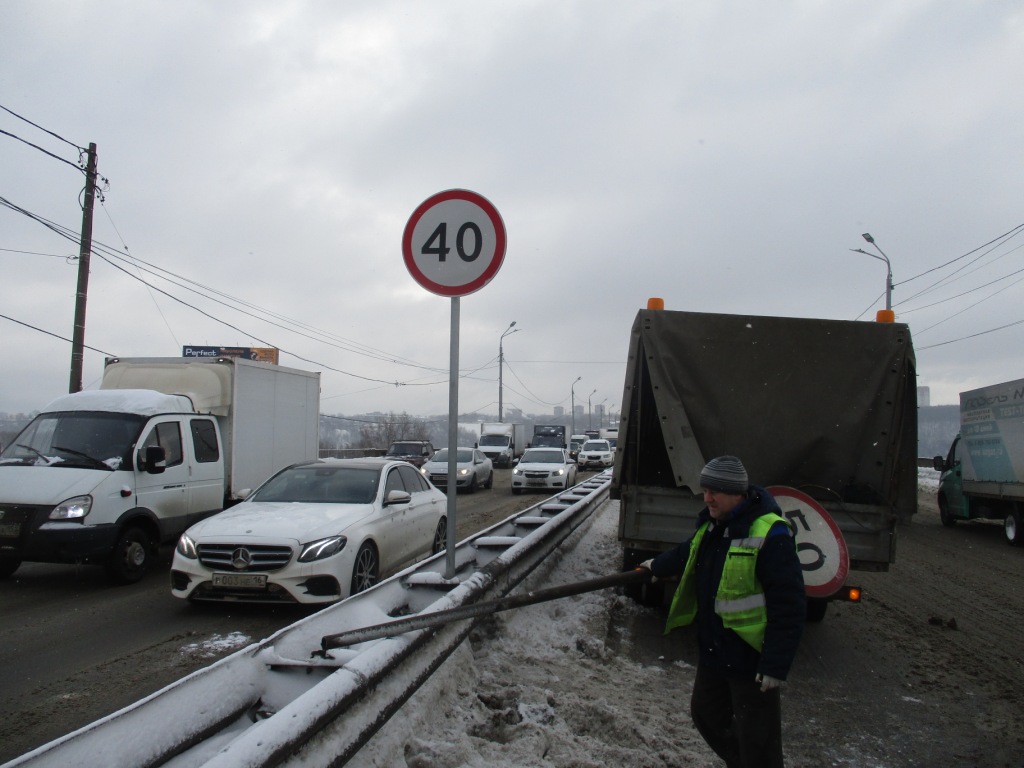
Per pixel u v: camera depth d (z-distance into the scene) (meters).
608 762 3.79
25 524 8.20
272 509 7.86
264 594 6.91
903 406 6.64
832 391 6.69
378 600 5.13
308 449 15.31
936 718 4.88
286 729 2.75
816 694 5.32
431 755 3.55
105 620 7.03
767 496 3.23
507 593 6.39
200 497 10.48
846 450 6.66
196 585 6.98
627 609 7.44
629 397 6.99
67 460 8.92
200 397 11.68
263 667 3.76
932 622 7.54
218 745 3.24
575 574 8.88
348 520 7.58
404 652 3.85
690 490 6.68
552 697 4.55
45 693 5.00
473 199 5.50
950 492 18.16
